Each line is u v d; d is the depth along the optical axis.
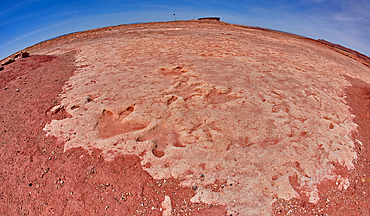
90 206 4.20
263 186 4.47
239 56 11.13
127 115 6.46
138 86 7.88
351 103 7.94
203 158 5.01
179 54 11.12
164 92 7.48
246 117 6.27
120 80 8.37
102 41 14.06
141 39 14.07
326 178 4.83
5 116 6.70
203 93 7.46
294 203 4.30
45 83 8.49
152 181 4.59
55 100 7.34
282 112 6.59
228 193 4.34
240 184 4.50
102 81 8.36
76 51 12.49
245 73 9.03
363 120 7.02
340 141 5.82
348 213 4.32
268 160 5.02
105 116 6.48
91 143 5.50
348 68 12.16
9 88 8.24
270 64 10.38
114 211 4.11
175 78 8.54
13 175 4.93
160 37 14.52
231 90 7.63
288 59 11.55
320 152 5.37
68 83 8.44
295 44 16.19
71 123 6.16
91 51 12.11
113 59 10.64
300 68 10.43
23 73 9.47
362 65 15.00
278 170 4.82
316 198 4.45
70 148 5.40
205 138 5.52
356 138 6.12
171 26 19.25
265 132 5.77
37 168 5.00
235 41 14.18
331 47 19.62
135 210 4.14
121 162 4.98
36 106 7.05
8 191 4.64
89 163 5.00
